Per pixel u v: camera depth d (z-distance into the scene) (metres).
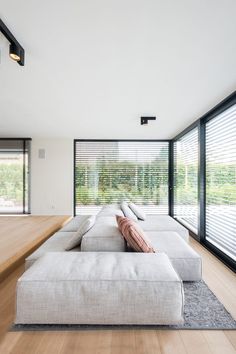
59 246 2.21
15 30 1.37
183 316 1.46
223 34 1.42
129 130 4.15
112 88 2.28
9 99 2.60
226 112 2.70
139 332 1.39
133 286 1.37
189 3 1.17
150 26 1.34
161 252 1.96
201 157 3.33
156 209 4.98
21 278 1.40
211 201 3.14
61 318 1.38
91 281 1.38
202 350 1.27
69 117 3.34
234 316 1.58
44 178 4.91
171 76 2.01
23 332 1.39
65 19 1.28
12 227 3.80
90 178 5.02
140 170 5.00
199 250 3.04
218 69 1.88
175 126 3.85
